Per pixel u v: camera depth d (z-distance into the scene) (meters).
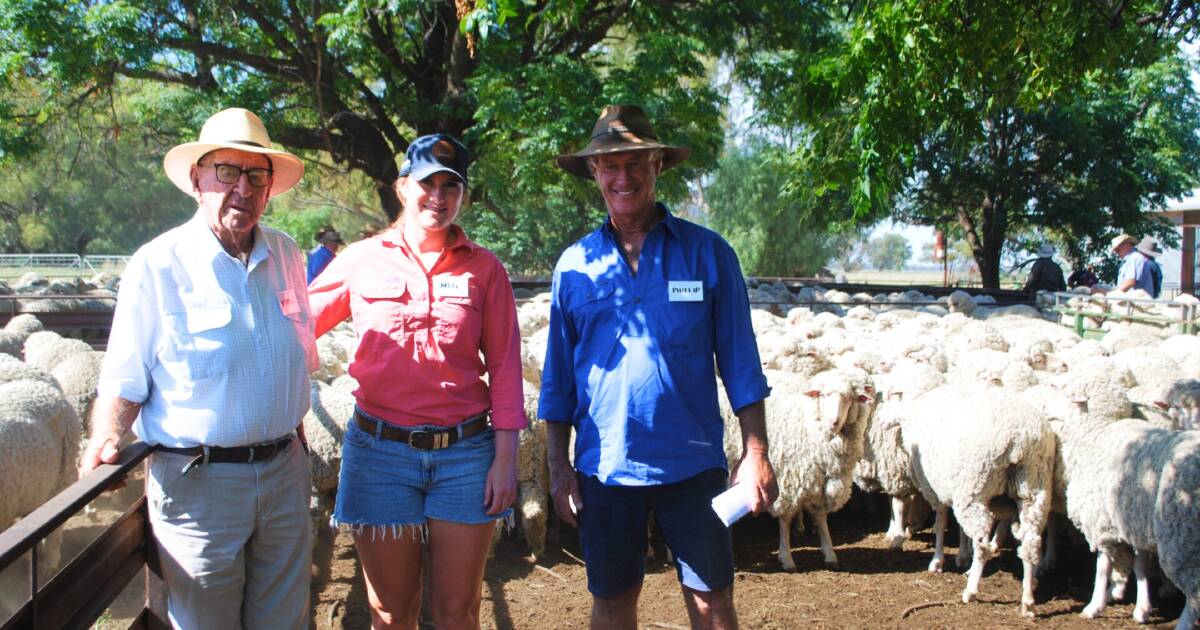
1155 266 14.52
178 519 3.16
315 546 6.32
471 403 3.61
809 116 7.43
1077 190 28.14
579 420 3.62
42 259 36.53
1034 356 7.93
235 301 3.18
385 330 3.52
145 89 22.48
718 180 40.84
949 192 28.41
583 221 35.59
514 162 20.48
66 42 18.05
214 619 3.23
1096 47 7.37
